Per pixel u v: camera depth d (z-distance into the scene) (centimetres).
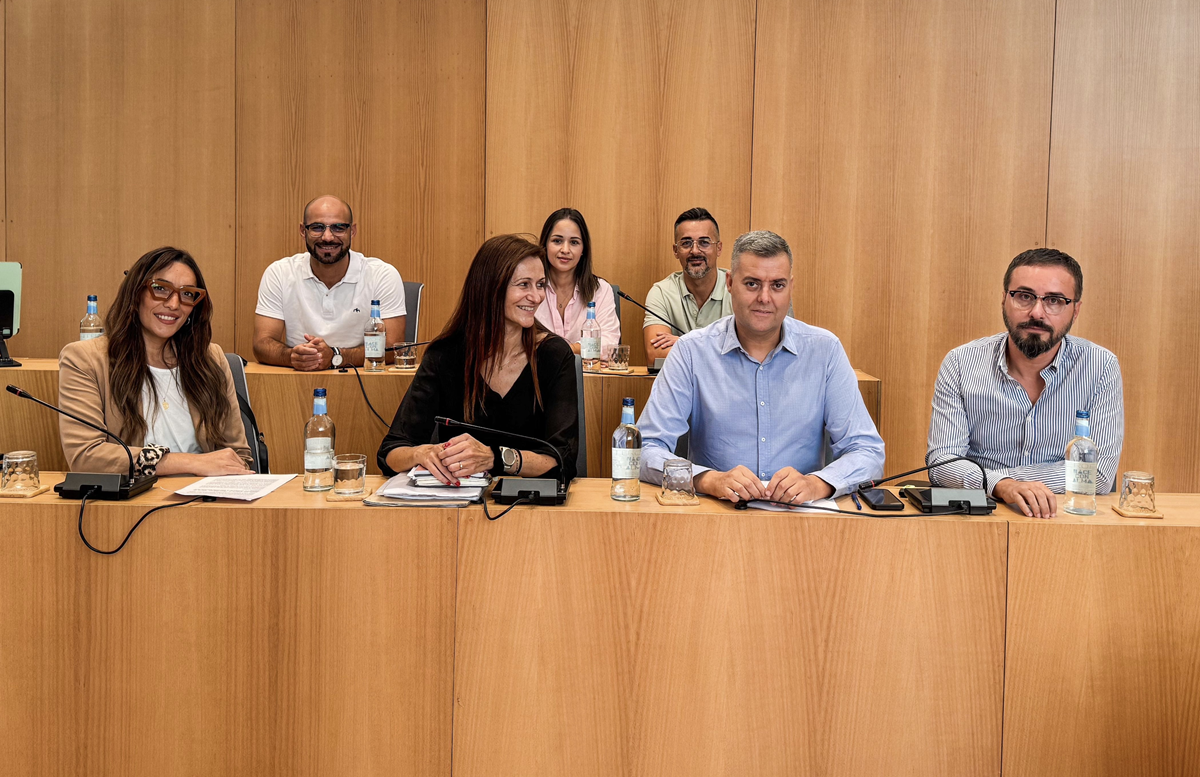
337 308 367
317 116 446
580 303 379
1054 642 178
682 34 442
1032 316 220
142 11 443
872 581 179
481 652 180
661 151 447
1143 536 177
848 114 441
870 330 450
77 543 178
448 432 238
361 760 181
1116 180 438
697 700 181
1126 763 179
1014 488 191
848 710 180
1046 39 434
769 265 213
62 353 228
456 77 445
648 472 219
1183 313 441
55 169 450
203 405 238
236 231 452
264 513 178
